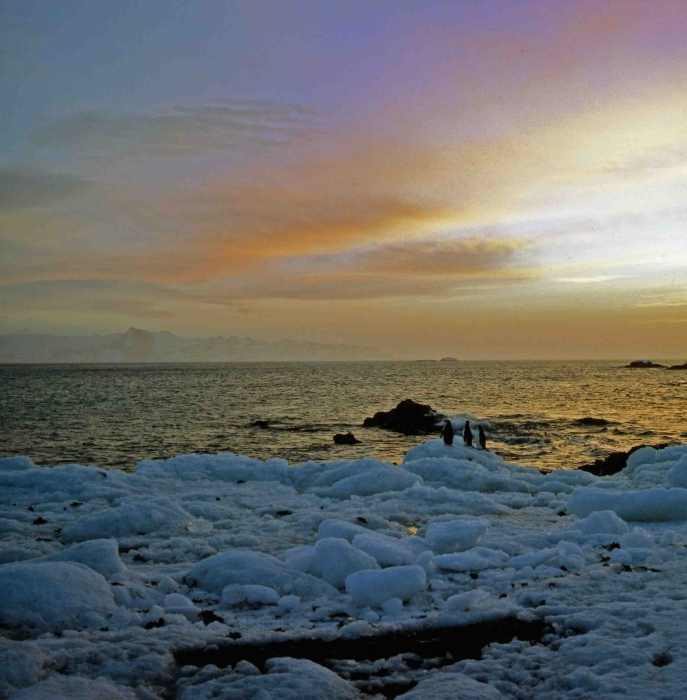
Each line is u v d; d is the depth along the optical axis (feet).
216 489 40.14
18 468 42.14
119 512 28.76
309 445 100.73
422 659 15.44
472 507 34.27
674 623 16.67
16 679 13.24
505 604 18.92
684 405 182.70
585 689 13.62
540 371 570.87
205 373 564.30
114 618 17.49
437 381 367.86
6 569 18.26
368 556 22.18
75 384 347.56
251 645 16.10
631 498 31.07
